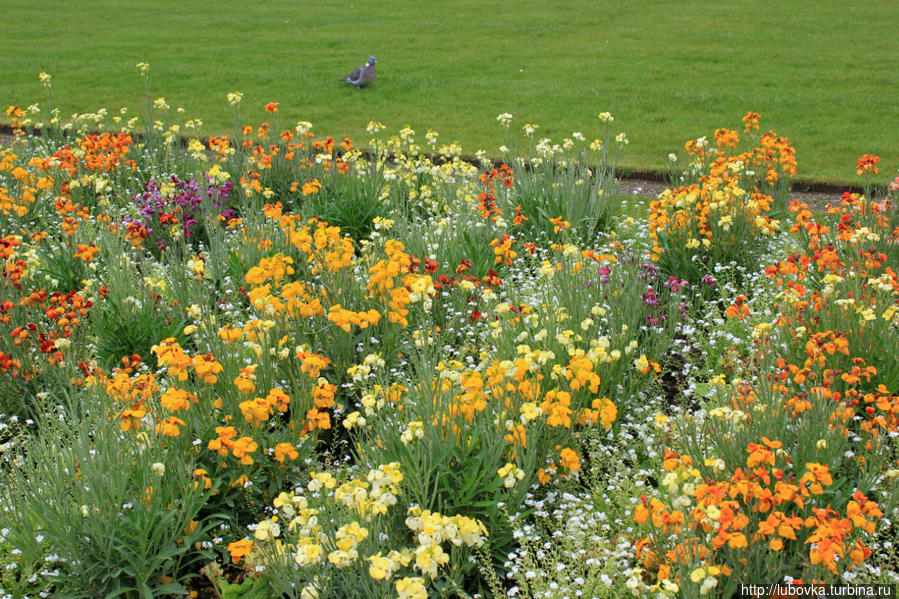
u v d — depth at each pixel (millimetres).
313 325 5270
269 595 3654
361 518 3441
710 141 11930
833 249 5664
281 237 6801
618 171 10375
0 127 13008
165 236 7434
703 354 5527
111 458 3809
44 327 5445
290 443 4309
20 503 3910
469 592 3709
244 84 16797
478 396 4027
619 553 3641
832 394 4090
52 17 25781
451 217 7844
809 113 13570
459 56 19484
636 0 27828
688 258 6629
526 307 5145
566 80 16719
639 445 4641
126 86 16594
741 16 24031
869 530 3195
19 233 7734
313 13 26484
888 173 10141
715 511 3150
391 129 13172
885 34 20672
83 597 3623
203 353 4797
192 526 3865
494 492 3844
